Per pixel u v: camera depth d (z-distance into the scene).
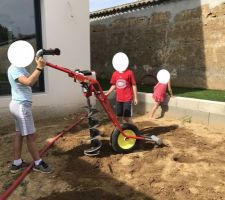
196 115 3.28
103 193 1.95
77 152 2.54
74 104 3.67
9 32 3.33
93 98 3.77
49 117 3.53
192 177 2.15
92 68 6.89
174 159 2.45
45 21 3.41
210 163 2.36
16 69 2.05
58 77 3.53
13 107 2.10
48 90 3.49
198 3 4.71
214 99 3.83
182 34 4.97
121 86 2.73
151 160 2.40
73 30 3.59
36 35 3.47
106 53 6.50
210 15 4.58
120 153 2.50
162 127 3.19
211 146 2.70
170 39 5.15
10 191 1.96
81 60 3.68
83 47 3.68
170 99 3.47
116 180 2.11
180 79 5.06
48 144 2.62
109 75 6.47
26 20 3.41
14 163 2.24
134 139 2.54
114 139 2.45
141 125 3.28
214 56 4.59
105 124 3.32
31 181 2.11
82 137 2.90
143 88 4.97
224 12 4.41
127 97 2.74
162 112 3.56
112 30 6.29
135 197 1.91
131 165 2.32
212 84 4.66
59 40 3.51
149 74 5.52
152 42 5.47
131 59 5.91
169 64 5.21
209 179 2.12
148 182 2.08
